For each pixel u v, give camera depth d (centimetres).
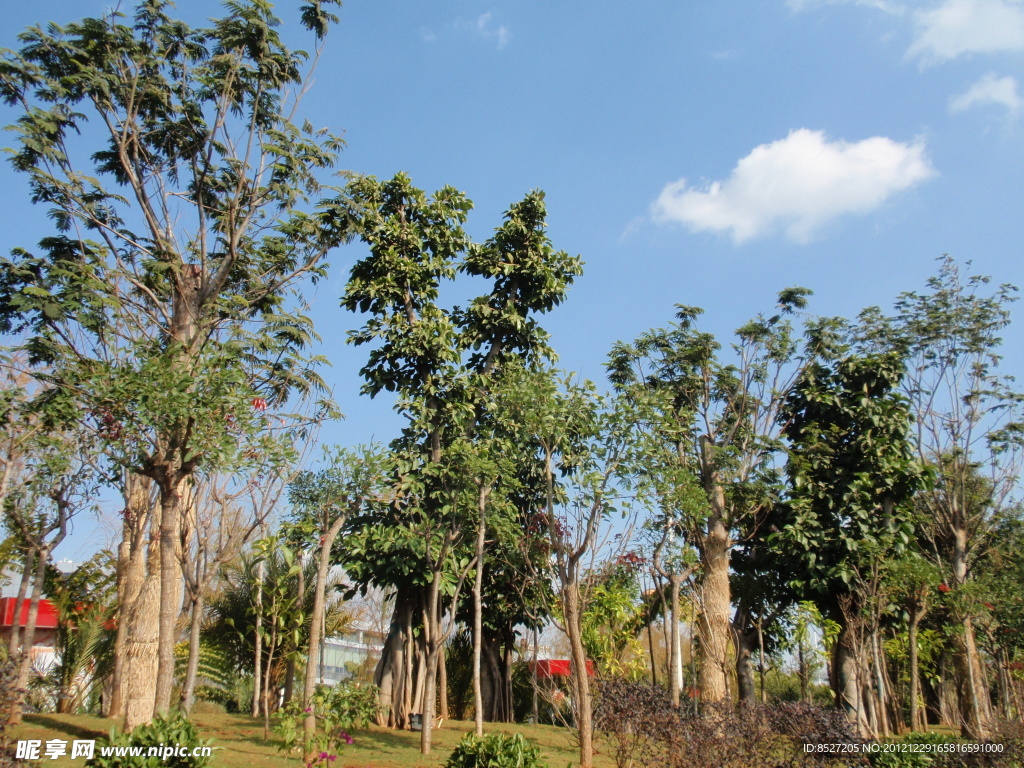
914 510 2039
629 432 1261
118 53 1432
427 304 1625
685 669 2205
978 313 2209
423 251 1669
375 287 1586
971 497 2378
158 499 1305
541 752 1272
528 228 1769
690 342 1950
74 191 1375
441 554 1348
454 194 1712
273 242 1546
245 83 1522
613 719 1104
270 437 1130
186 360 1213
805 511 1812
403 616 1588
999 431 2222
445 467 1452
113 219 1470
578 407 1275
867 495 1780
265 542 1200
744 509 1881
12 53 1345
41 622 1827
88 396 1070
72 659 1538
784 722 1095
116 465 1102
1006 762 1175
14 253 1329
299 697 1230
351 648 2908
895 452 1836
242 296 1488
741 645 1908
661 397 1318
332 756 934
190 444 1077
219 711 1742
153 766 740
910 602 1644
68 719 1292
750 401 1953
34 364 1271
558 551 1234
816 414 1989
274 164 1531
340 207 1612
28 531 1333
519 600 1717
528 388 1278
